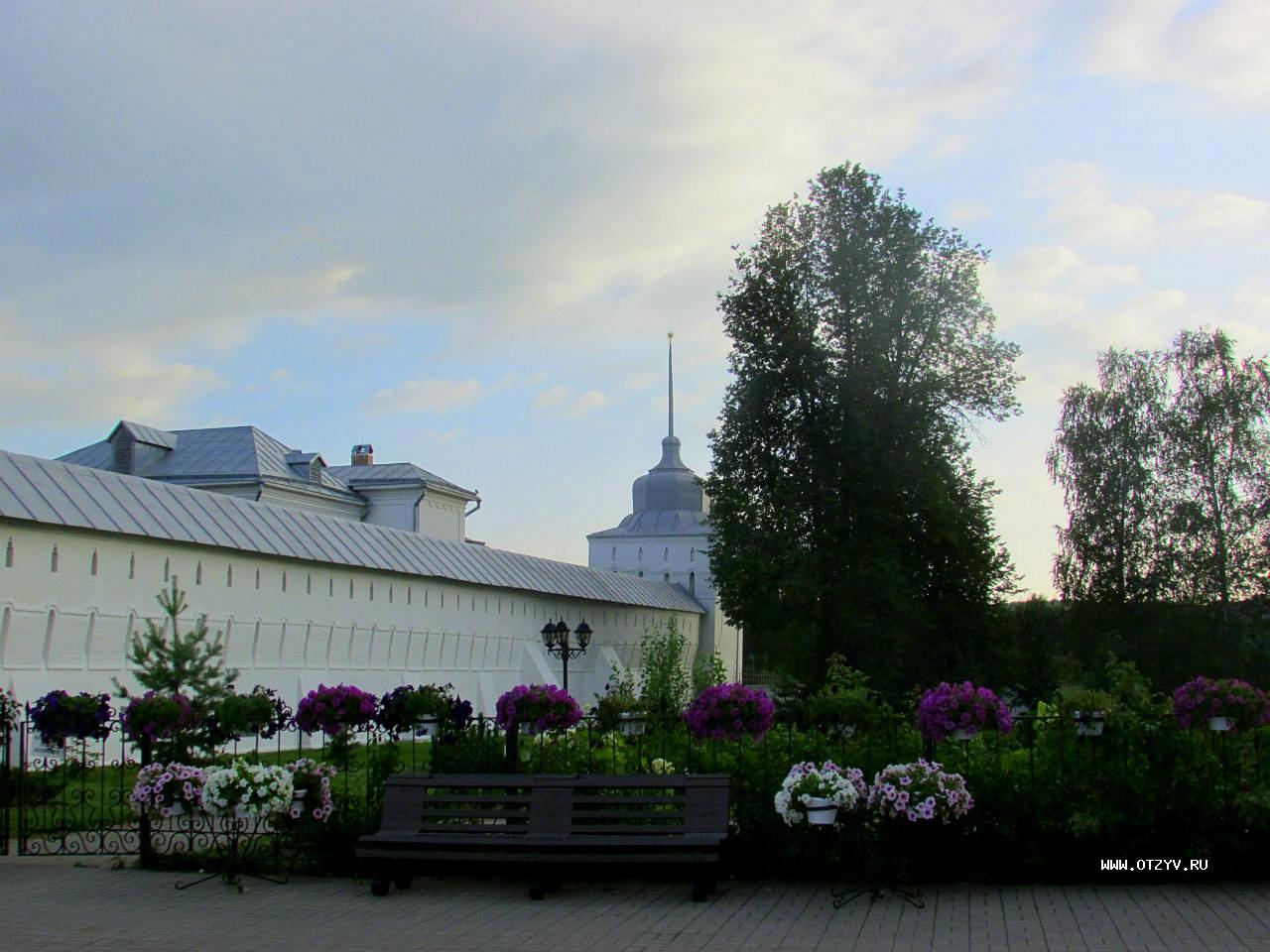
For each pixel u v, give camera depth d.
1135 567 54.94
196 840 16.66
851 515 46.41
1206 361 56.84
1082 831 12.34
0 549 28.22
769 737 14.22
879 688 44.56
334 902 12.41
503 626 54.34
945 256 49.09
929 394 47.38
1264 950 9.97
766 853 13.08
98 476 33.50
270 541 38.59
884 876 12.56
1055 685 49.94
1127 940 10.35
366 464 74.94
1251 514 54.28
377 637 44.22
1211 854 12.45
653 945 10.46
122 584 32.03
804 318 47.84
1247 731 12.95
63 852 15.48
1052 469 59.00
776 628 46.47
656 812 12.62
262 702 15.92
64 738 16.16
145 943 10.76
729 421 48.81
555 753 15.04
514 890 12.94
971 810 12.70
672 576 95.75
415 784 13.16
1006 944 10.29
